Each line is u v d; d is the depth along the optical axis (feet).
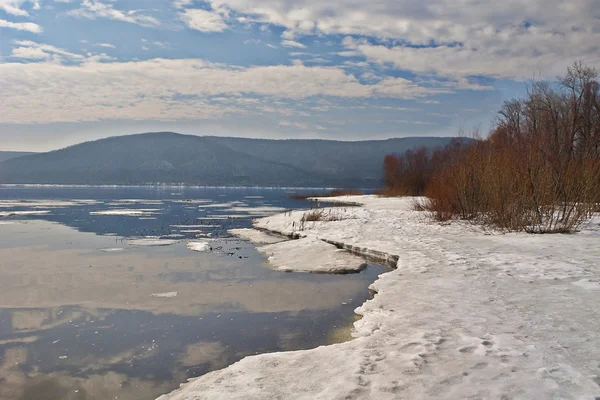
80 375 16.75
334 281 31.55
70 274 34.04
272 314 23.81
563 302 20.68
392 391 12.54
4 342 20.16
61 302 26.50
